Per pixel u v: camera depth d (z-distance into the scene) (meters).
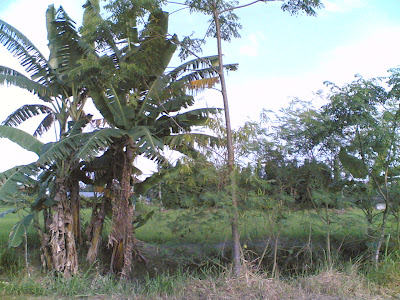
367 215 10.05
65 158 9.55
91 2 11.65
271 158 8.81
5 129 9.87
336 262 9.30
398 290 7.69
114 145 10.59
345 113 8.95
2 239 11.96
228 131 8.51
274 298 7.04
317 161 9.21
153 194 11.00
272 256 10.19
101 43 9.73
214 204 8.66
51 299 7.82
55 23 10.23
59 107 10.91
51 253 9.89
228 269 8.41
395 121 8.97
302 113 8.81
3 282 8.72
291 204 9.27
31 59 10.35
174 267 10.52
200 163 8.53
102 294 8.28
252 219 8.76
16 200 9.55
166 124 10.99
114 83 9.36
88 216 15.35
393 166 9.21
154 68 10.58
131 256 10.20
